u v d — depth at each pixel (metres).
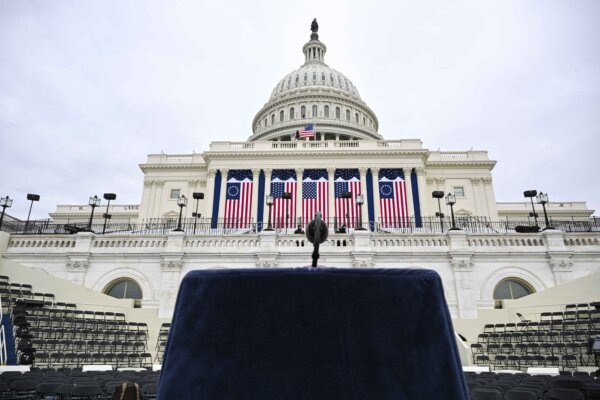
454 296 19.97
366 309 1.27
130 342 15.89
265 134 69.75
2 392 8.05
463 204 46.97
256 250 21.12
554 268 20.31
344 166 45.00
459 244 20.91
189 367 1.25
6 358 12.89
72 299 18.39
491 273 20.47
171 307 19.95
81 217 56.03
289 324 1.27
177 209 47.31
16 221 28.06
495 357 14.54
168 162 49.97
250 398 1.21
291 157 45.56
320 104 72.50
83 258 21.14
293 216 40.03
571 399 6.50
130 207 57.53
